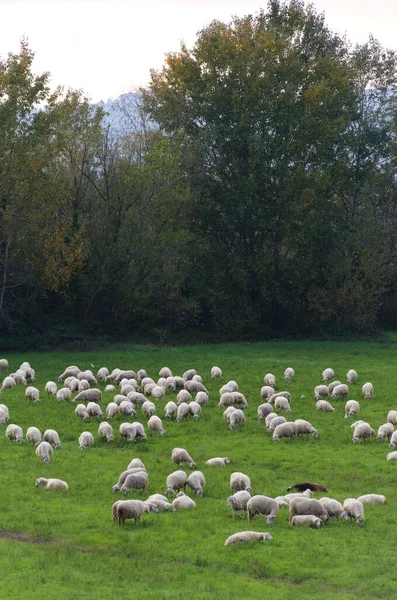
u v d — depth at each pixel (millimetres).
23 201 63188
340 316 81250
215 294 76812
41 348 67750
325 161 80125
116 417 40344
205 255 77312
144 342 73688
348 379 51500
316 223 76812
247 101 75938
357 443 35969
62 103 71875
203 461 32750
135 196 72375
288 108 76500
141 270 72062
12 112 63062
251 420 40656
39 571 20688
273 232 78500
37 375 53656
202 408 43375
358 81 86375
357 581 20031
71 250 67125
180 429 38469
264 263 76750
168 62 80938
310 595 19125
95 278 72062
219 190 78500
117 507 24281
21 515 25172
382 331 85375
